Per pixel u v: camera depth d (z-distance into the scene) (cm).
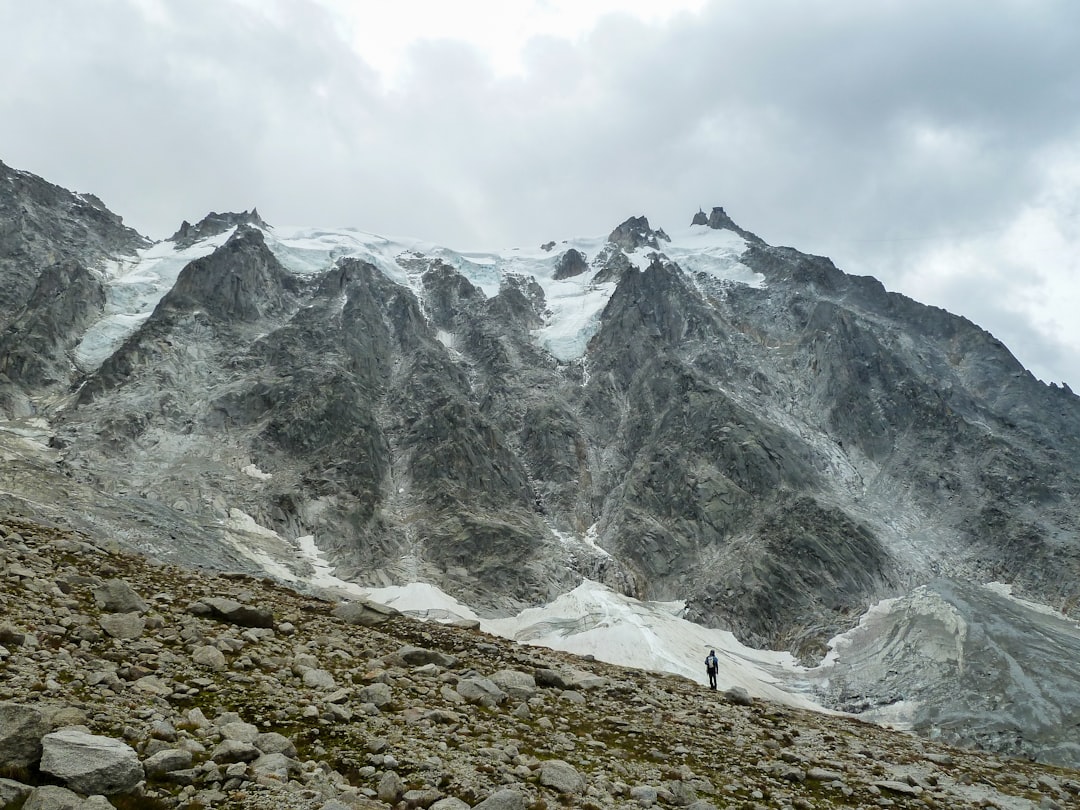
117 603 1842
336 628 2255
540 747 1587
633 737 1850
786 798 1612
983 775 2319
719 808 1459
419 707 1641
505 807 1147
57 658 1395
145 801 969
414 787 1185
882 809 1677
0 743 959
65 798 897
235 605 2050
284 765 1136
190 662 1591
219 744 1173
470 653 2417
